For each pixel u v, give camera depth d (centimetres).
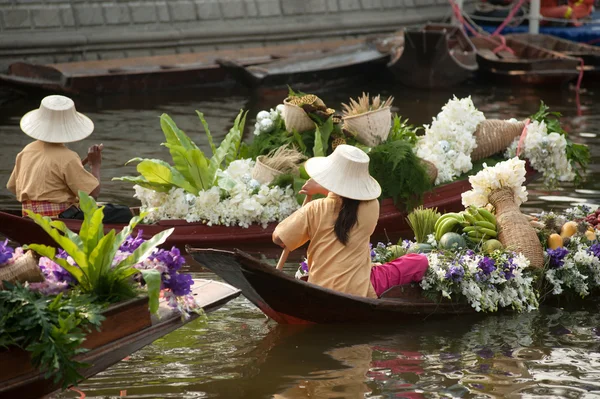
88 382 690
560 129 1270
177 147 1066
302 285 768
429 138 1216
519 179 920
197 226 1060
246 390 680
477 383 696
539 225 941
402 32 2691
